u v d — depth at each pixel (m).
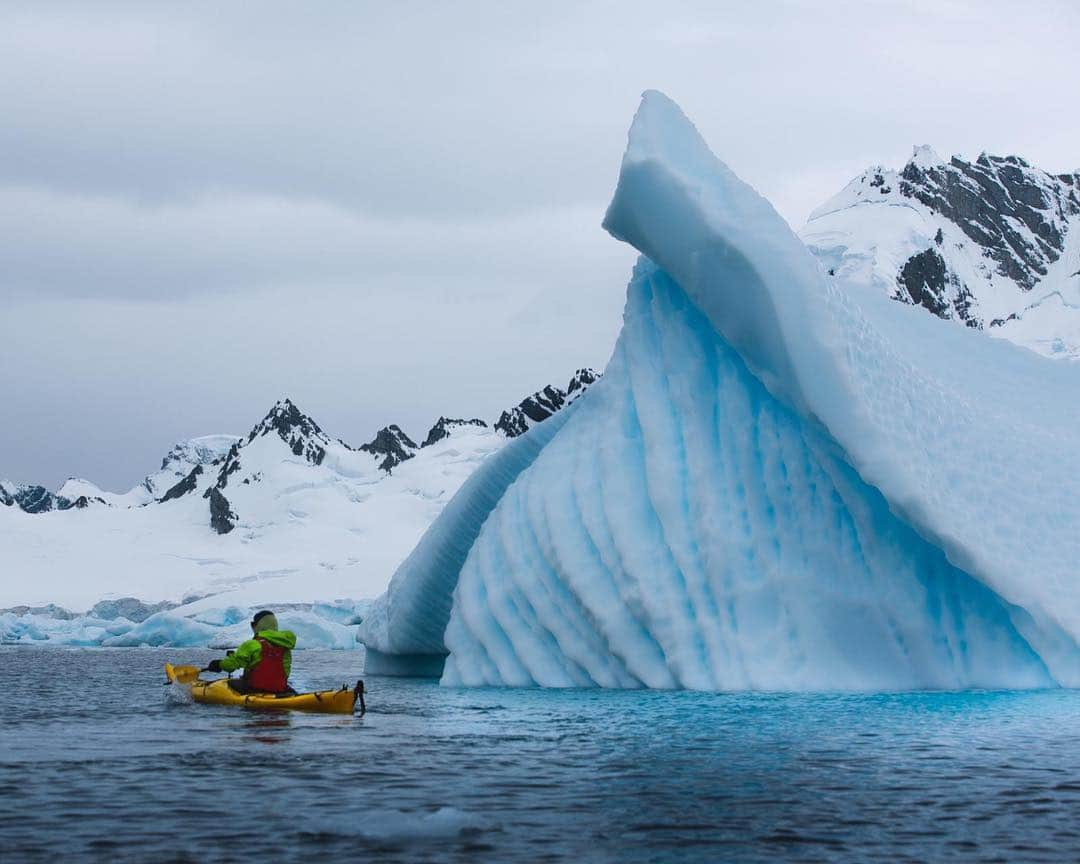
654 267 21.91
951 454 18.94
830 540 18.69
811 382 18.19
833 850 7.36
